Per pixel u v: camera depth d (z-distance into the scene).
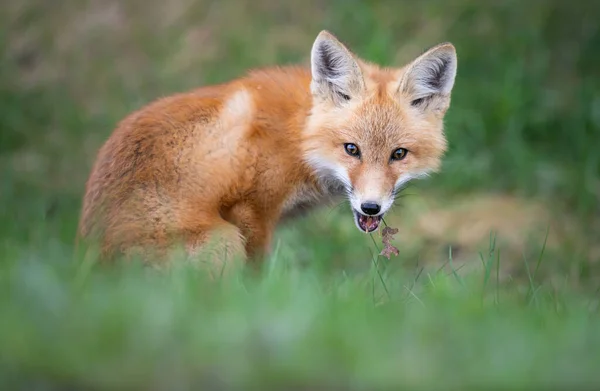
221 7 21.64
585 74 19.94
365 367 6.16
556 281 14.87
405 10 20.81
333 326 6.79
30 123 20.20
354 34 20.42
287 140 10.32
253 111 10.34
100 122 20.06
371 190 10.09
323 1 21.39
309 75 11.09
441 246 16.45
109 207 10.21
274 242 14.20
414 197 17.70
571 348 6.69
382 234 10.27
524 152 18.23
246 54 20.41
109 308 6.84
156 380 6.00
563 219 17.14
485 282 9.70
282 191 10.46
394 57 19.69
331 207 11.36
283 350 6.30
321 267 14.09
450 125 18.36
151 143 10.23
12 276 7.72
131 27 21.73
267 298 7.72
